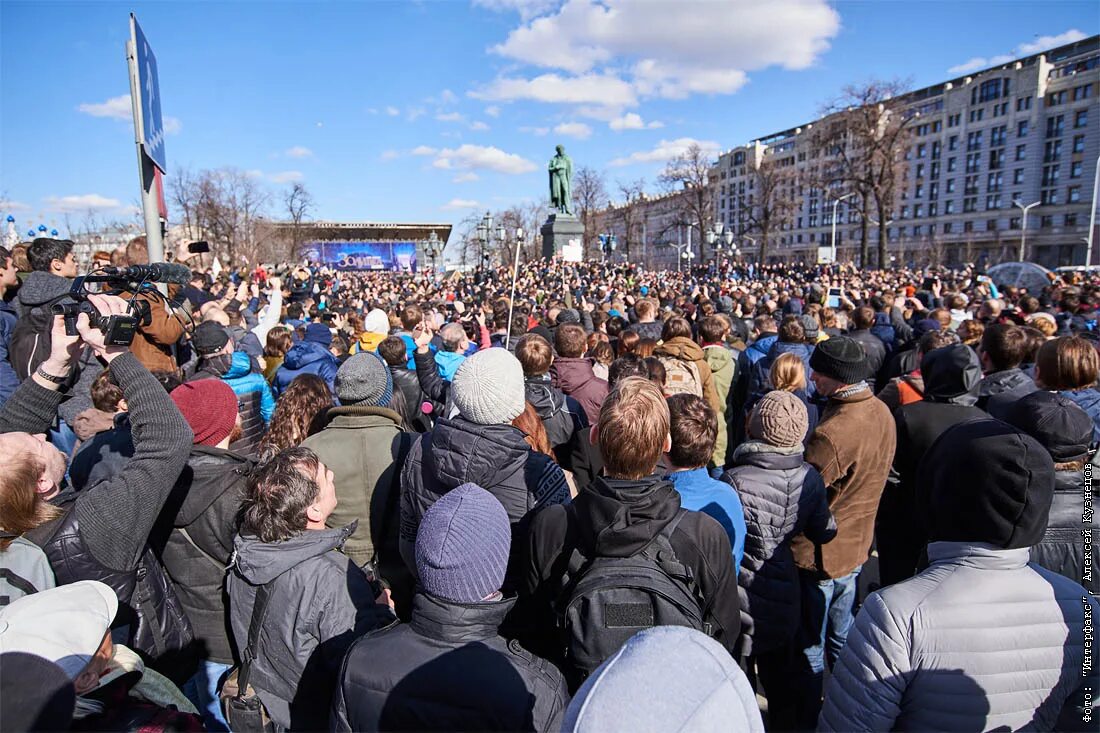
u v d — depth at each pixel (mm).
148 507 2061
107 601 1688
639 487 1929
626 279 28109
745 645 2787
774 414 2762
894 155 44719
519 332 9062
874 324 7938
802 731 3072
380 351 5051
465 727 1635
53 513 2014
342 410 3006
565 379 4621
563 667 2188
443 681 1653
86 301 2176
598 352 5598
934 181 95000
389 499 2969
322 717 2152
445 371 5578
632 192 66000
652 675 1017
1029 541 1696
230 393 2654
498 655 1707
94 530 1977
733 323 8664
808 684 3107
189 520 2416
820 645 3164
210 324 4414
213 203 44875
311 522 2271
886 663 1780
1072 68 79438
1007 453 1679
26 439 2014
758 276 38531
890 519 3770
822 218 104375
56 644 1511
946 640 1719
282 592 2111
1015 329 3941
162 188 4672
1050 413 2561
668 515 1917
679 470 2621
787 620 2762
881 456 3135
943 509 1813
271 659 2129
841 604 3184
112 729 1636
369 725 1687
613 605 1817
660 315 9930
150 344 3885
